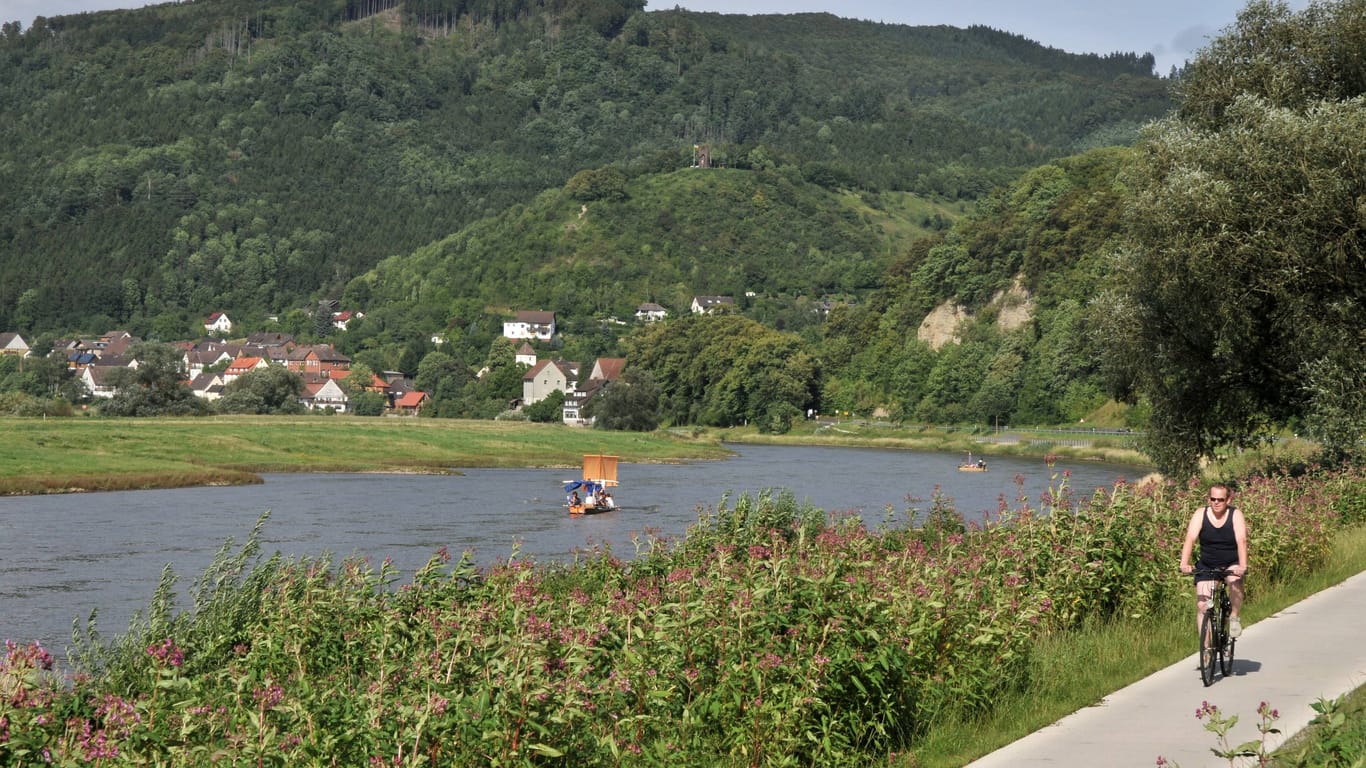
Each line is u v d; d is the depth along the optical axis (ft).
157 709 35.81
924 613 44.21
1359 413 115.55
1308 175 116.26
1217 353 125.49
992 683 45.09
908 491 252.62
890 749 39.88
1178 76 145.18
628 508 218.18
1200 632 45.65
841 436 547.49
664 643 40.19
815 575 44.37
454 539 162.71
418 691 35.14
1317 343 118.21
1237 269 119.65
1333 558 77.51
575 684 33.96
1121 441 412.77
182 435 337.11
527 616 39.81
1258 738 37.14
